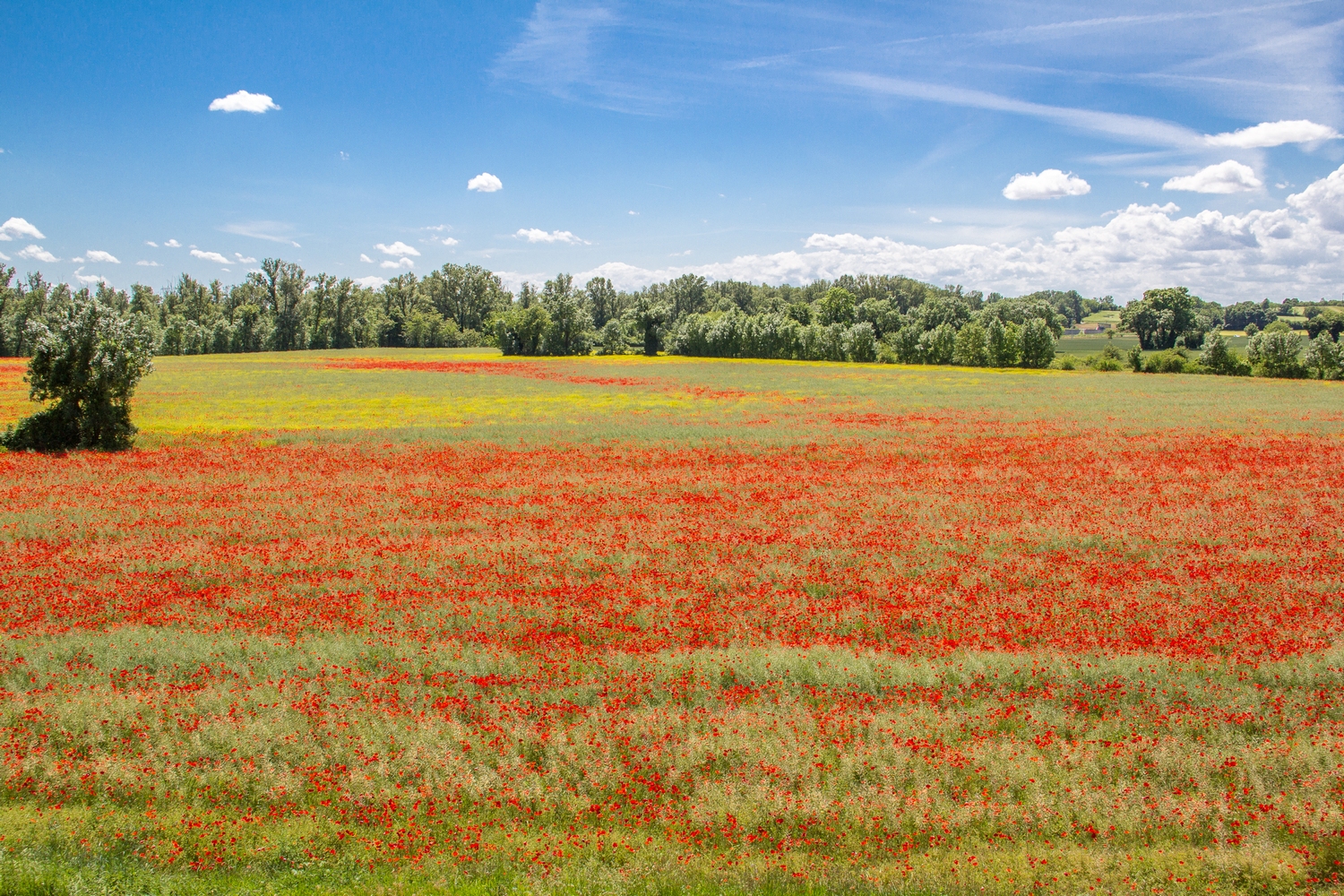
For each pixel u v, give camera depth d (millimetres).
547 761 9148
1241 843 7566
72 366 35219
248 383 73188
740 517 21531
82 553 18266
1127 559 17469
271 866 7438
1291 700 10445
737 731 9664
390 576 16281
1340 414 46375
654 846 7648
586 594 15008
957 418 45531
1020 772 8680
